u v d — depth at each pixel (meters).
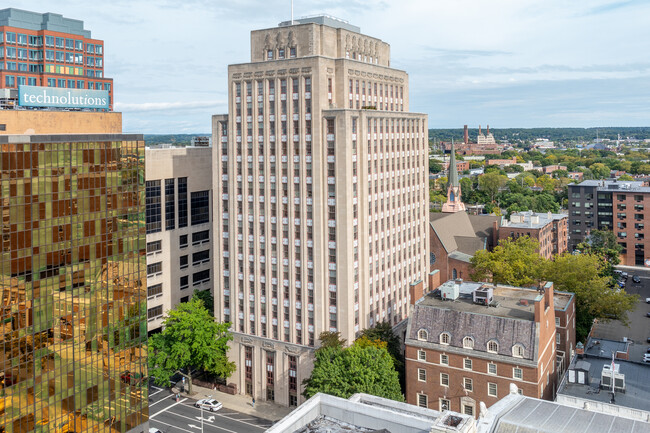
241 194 110.56
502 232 180.25
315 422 60.81
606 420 58.06
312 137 101.00
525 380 84.06
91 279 66.44
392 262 115.69
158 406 104.62
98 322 67.44
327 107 102.88
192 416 100.69
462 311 91.25
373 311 109.06
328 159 100.75
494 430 57.47
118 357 70.12
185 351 103.69
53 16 181.25
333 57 112.00
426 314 93.69
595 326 141.50
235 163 110.81
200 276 134.88
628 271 198.75
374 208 108.19
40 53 173.88
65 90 77.50
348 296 100.81
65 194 63.03
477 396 88.19
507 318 87.00
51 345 62.50
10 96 75.69
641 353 107.12
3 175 57.25
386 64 131.38
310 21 116.12
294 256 104.94
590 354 93.88
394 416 57.88
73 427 65.25
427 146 129.25
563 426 56.66
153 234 121.38
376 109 117.69
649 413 66.56
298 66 102.06
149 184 119.69
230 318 113.56
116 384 70.19
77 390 65.31
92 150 65.50
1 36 166.75
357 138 102.19
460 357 89.19
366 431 58.72
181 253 129.00
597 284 115.88
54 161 61.75
